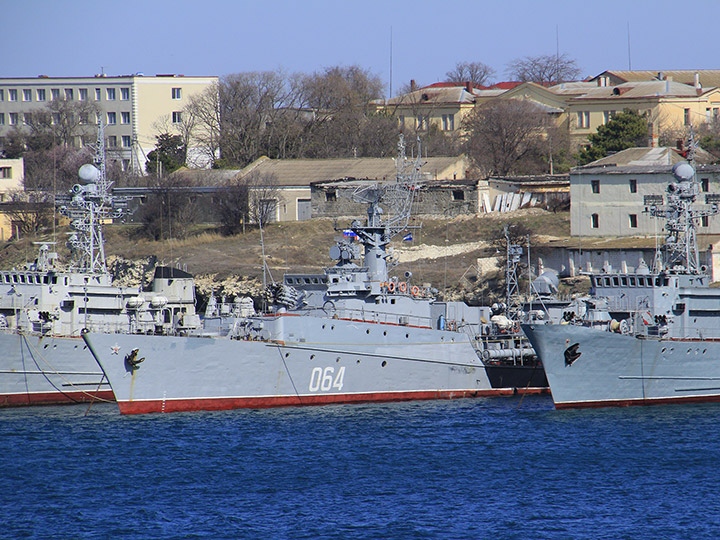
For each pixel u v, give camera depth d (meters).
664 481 125.19
